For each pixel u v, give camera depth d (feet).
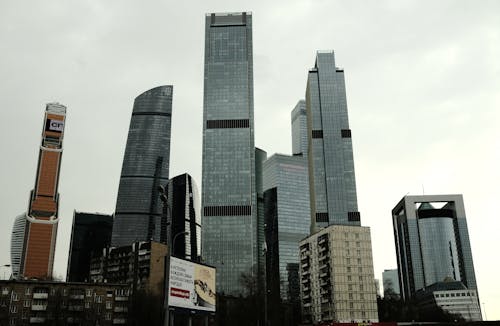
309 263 516.73
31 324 447.01
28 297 453.99
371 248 479.41
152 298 525.75
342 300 456.86
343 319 450.71
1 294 444.14
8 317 438.40
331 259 470.80
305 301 515.50
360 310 457.68
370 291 466.29
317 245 501.56
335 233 475.72
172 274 182.09
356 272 468.75
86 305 475.72
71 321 463.83
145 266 653.71
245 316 477.36
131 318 495.82
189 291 191.93
